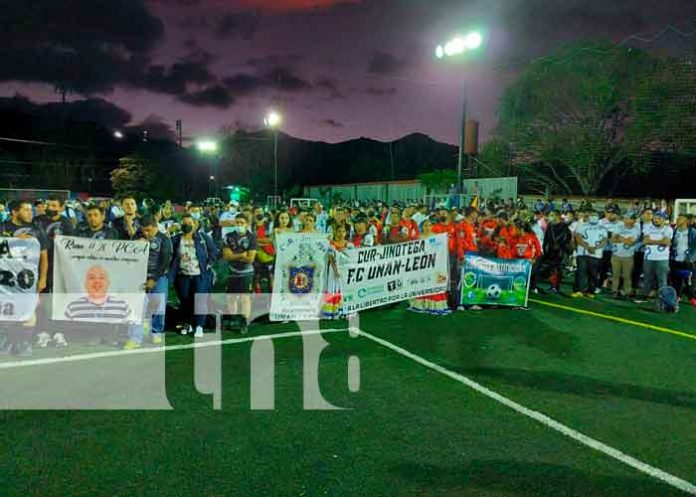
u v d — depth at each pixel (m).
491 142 34.56
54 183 59.41
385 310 10.53
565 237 12.98
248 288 8.85
